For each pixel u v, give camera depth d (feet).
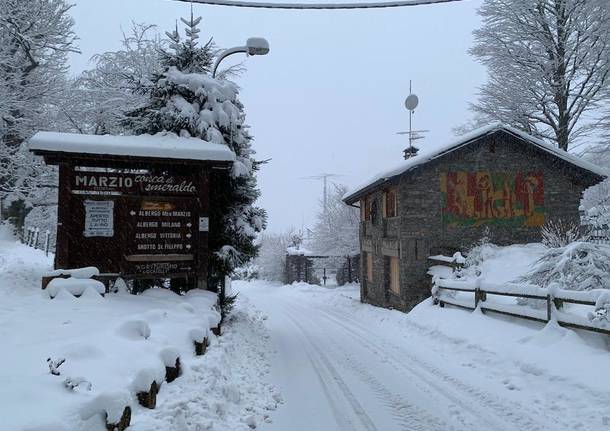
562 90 73.15
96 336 17.17
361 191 64.18
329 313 56.59
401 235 53.67
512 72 74.69
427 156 52.65
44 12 75.10
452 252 54.60
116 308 23.31
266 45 39.83
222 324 34.68
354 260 111.75
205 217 30.71
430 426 18.13
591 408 18.86
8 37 73.56
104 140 29.01
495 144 55.16
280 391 22.63
